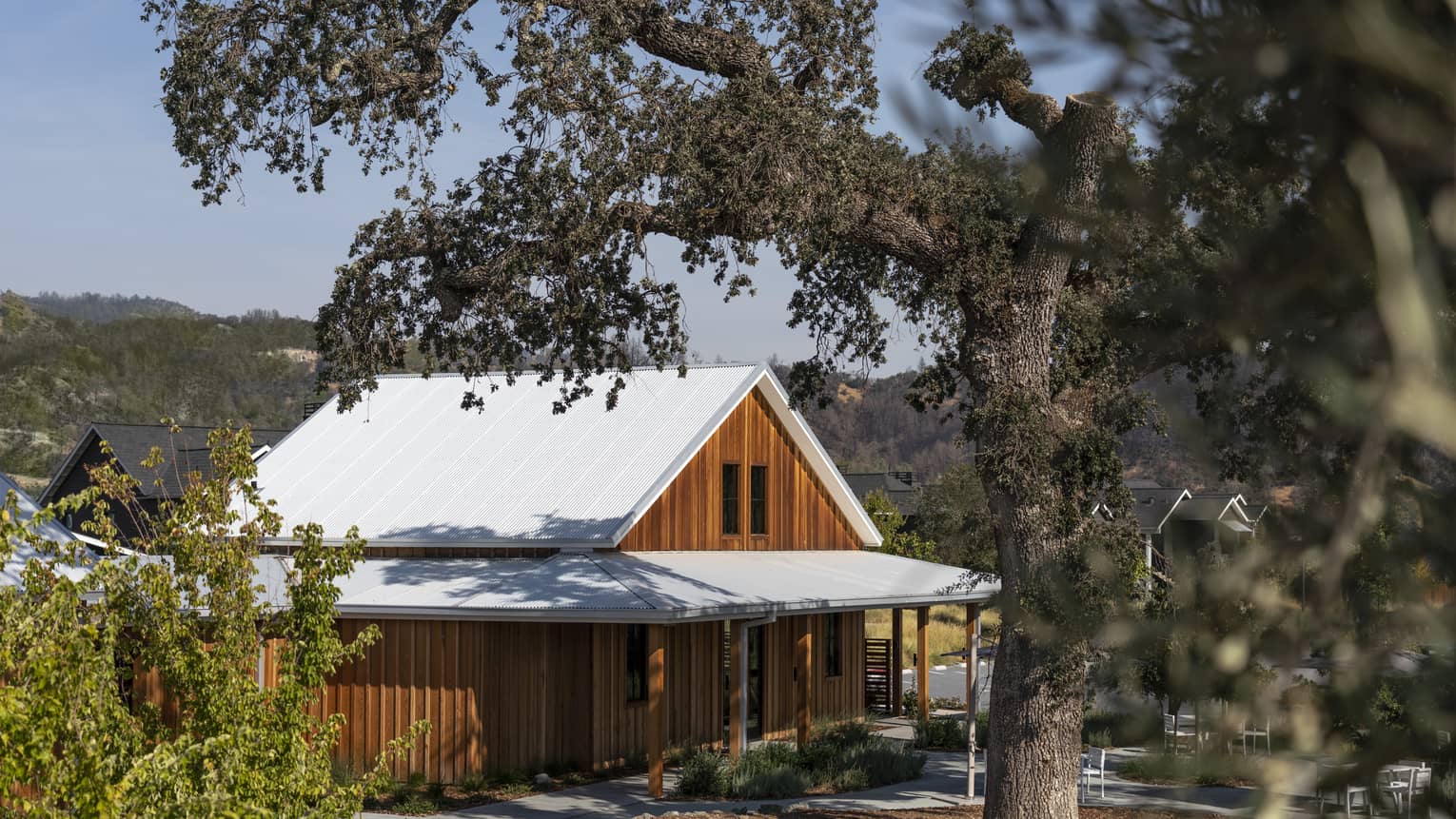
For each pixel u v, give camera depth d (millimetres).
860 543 35906
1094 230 1717
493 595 24188
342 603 24609
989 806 17297
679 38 17531
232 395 155750
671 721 27906
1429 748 1458
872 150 16547
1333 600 1503
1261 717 1519
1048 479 15383
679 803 22516
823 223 16594
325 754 12273
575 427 32031
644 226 17609
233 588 12695
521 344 18359
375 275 18062
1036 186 1756
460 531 28500
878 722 33906
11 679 9547
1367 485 1447
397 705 24562
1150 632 1604
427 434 33469
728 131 16594
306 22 16766
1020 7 1523
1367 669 1480
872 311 20016
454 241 17703
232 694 11930
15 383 138000
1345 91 1395
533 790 23875
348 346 18016
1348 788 1480
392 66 17141
